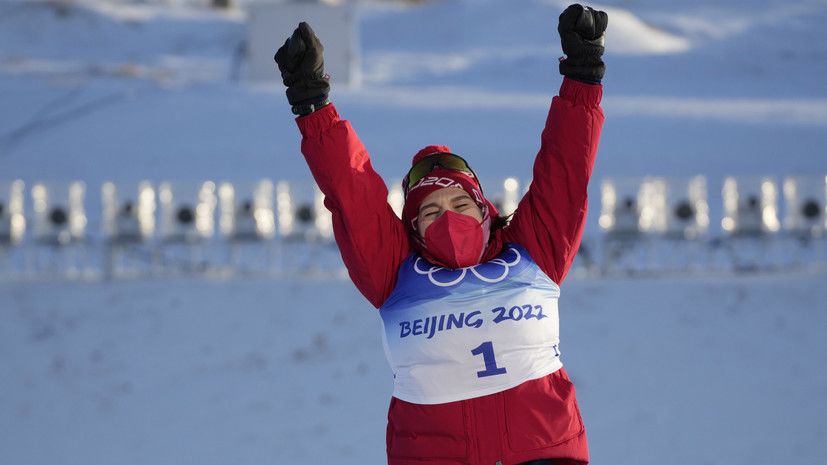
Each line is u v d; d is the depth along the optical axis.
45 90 131.00
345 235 13.55
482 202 13.95
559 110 13.77
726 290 51.69
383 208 13.63
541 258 13.76
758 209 59.50
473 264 13.55
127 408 41.66
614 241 58.31
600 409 40.44
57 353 46.66
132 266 62.19
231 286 53.47
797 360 44.41
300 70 13.48
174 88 131.62
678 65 169.75
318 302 50.97
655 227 58.88
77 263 64.75
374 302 13.85
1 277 58.09
